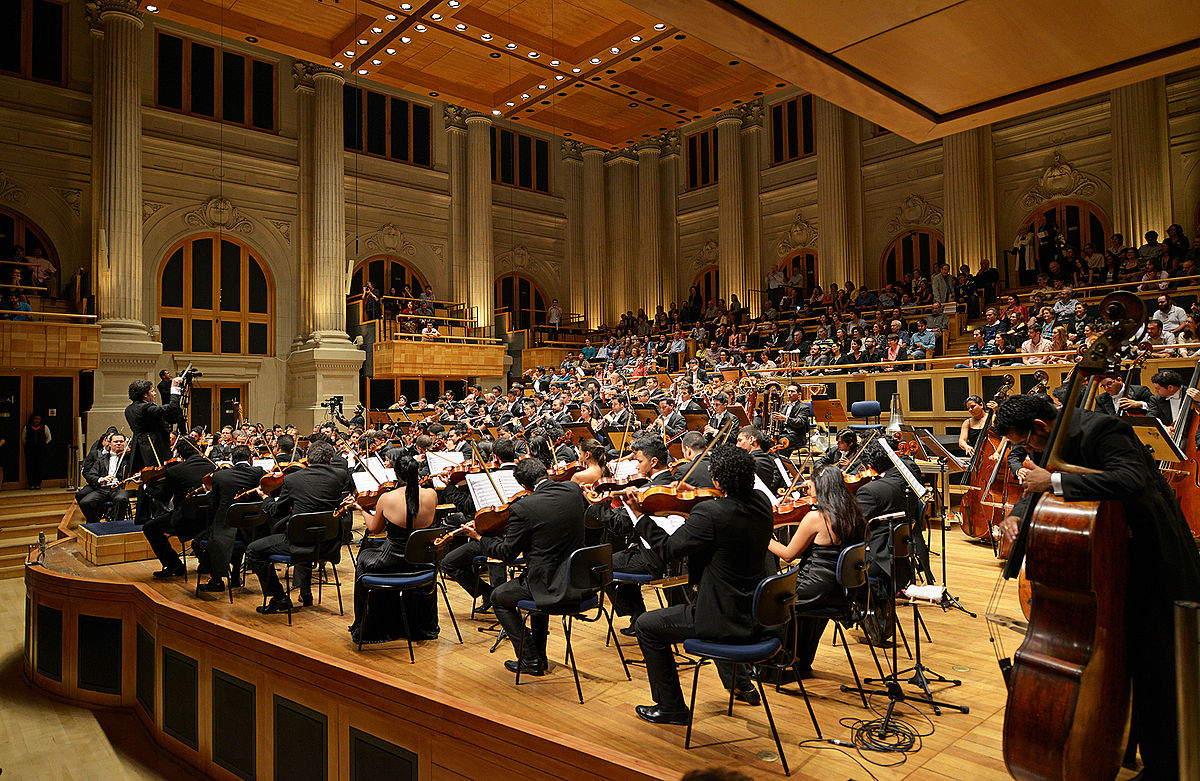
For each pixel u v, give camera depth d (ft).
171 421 23.15
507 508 16.61
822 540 13.85
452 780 12.95
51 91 54.24
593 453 20.52
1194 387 19.21
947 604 19.38
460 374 67.72
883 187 69.00
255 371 64.34
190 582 22.95
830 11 8.88
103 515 35.27
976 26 9.17
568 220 86.38
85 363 48.80
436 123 77.30
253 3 46.34
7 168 52.65
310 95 67.46
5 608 31.78
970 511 27.78
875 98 11.09
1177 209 52.34
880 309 57.47
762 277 77.77
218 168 62.69
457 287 76.89
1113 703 8.64
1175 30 9.25
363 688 14.52
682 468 19.57
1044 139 59.16
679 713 12.66
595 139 62.44
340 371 63.41
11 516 42.42
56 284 54.24
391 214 73.46
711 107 57.21
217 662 17.95
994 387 39.47
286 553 19.20
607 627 19.34
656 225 83.87
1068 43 9.57
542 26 47.57
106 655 22.06
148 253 59.06
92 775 18.31
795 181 74.79
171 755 19.21
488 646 17.29
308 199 66.59
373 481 19.98
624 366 59.88
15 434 49.37
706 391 42.73
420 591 17.88
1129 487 8.46
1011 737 8.59
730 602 11.61
